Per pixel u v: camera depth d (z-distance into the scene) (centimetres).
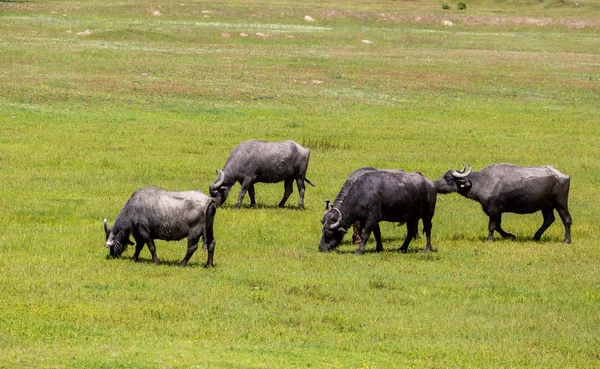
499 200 7138
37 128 11962
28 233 6581
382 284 5512
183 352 4016
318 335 4462
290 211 7931
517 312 5025
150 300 4912
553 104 16738
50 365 3725
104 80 15538
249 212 7769
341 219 6384
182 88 15525
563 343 4500
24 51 18350
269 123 13488
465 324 4762
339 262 6109
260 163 7906
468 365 4072
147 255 6156
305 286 5384
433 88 17600
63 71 16462
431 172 10094
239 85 16475
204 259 6059
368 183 6353
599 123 14775
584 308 5169
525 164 10875
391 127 13625
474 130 13712
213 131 12494
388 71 19112
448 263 6247
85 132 11912
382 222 7769
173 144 11331
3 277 5241
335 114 14675
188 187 8569
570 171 10619
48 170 9344
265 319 4688
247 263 5966
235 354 4031
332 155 11069
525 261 6412
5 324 4328
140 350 4022
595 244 7131
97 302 4812
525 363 4153
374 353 4197
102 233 6688
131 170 9500
